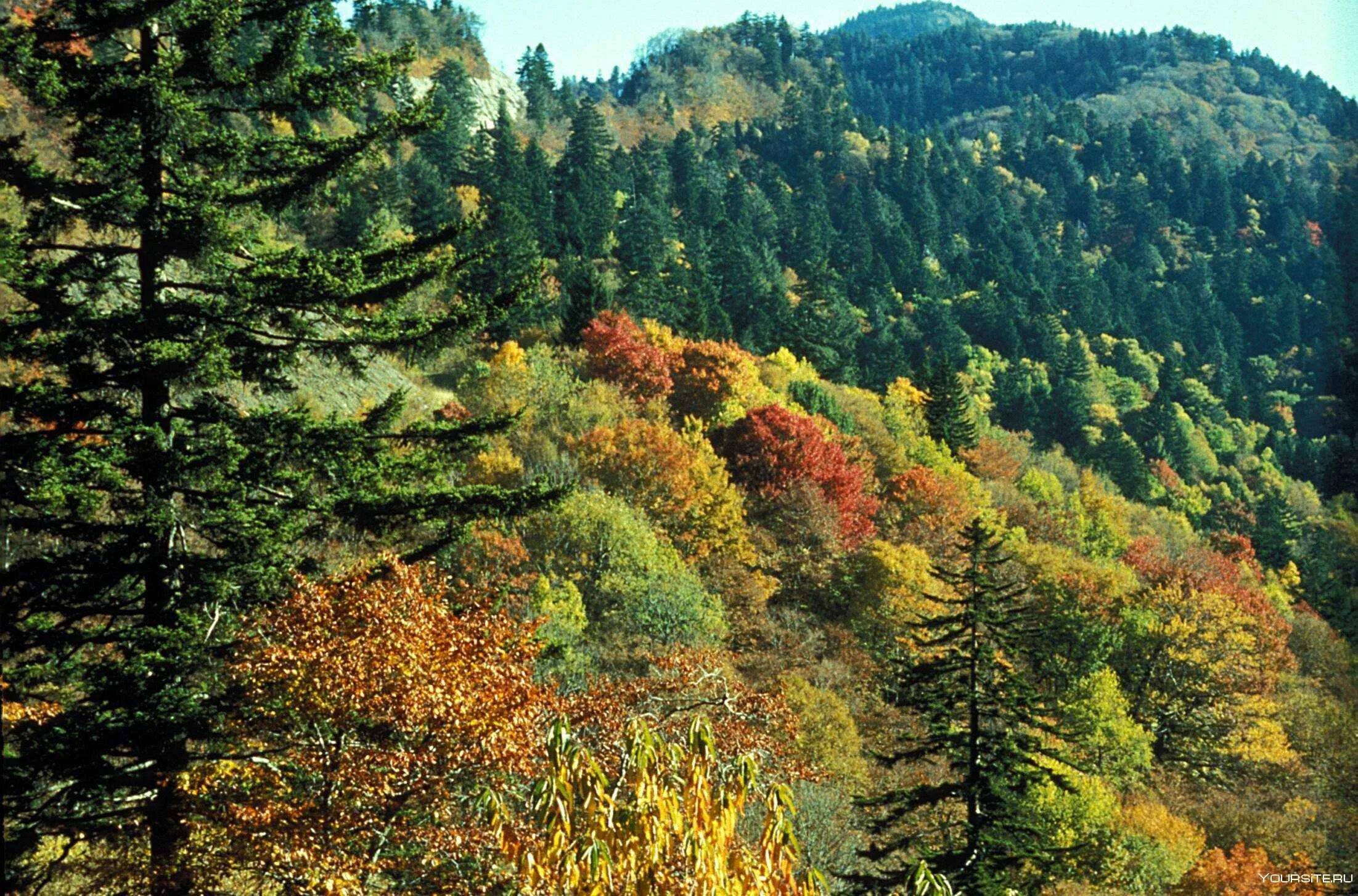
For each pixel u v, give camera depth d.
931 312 145.88
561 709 16.28
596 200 127.25
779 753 21.36
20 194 12.62
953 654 22.44
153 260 13.14
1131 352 144.00
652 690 20.48
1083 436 123.31
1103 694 44.09
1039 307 154.00
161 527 12.70
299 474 13.84
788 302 122.06
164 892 12.34
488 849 12.63
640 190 157.00
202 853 12.34
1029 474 94.62
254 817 11.94
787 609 49.84
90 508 12.24
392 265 14.41
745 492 63.97
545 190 121.69
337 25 14.01
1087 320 154.50
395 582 13.62
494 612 14.58
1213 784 46.75
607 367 72.56
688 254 133.12
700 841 7.27
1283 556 84.94
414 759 12.38
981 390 128.38
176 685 13.12
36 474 12.43
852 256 163.12
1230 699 49.75
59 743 12.37
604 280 102.38
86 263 13.09
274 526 13.48
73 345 12.44
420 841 12.76
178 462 12.55
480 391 60.03
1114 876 32.41
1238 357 146.38
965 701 22.50
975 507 76.19
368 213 76.62
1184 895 28.20
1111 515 91.69
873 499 71.00
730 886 7.45
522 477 49.41
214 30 13.08
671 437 57.66
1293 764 40.38
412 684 12.34
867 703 40.81
